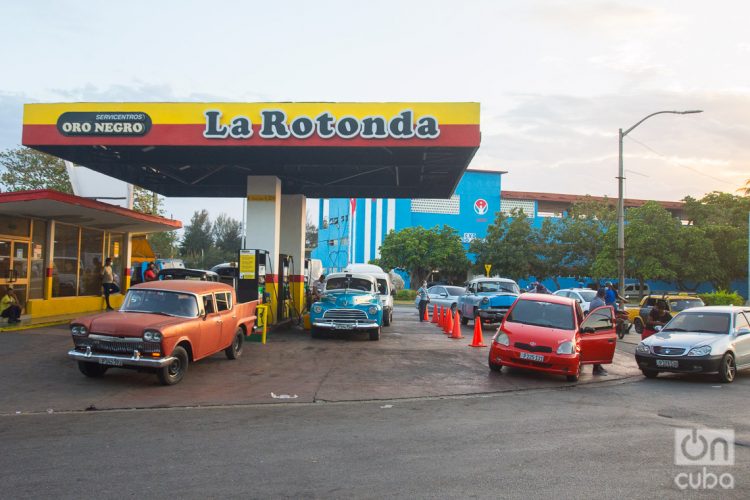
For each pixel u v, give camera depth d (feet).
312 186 83.51
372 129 54.34
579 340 43.68
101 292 73.46
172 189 83.87
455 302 90.68
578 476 19.72
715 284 148.15
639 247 139.54
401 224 209.05
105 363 34.22
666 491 18.39
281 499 17.17
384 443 23.84
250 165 67.00
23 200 51.29
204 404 31.48
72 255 67.92
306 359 47.16
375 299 60.75
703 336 44.37
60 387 34.27
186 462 20.77
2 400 31.22
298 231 77.51
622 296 88.17
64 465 20.27
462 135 54.29
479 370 45.19
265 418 28.48
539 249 183.73
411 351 53.72
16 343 46.50
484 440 24.56
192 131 54.60
